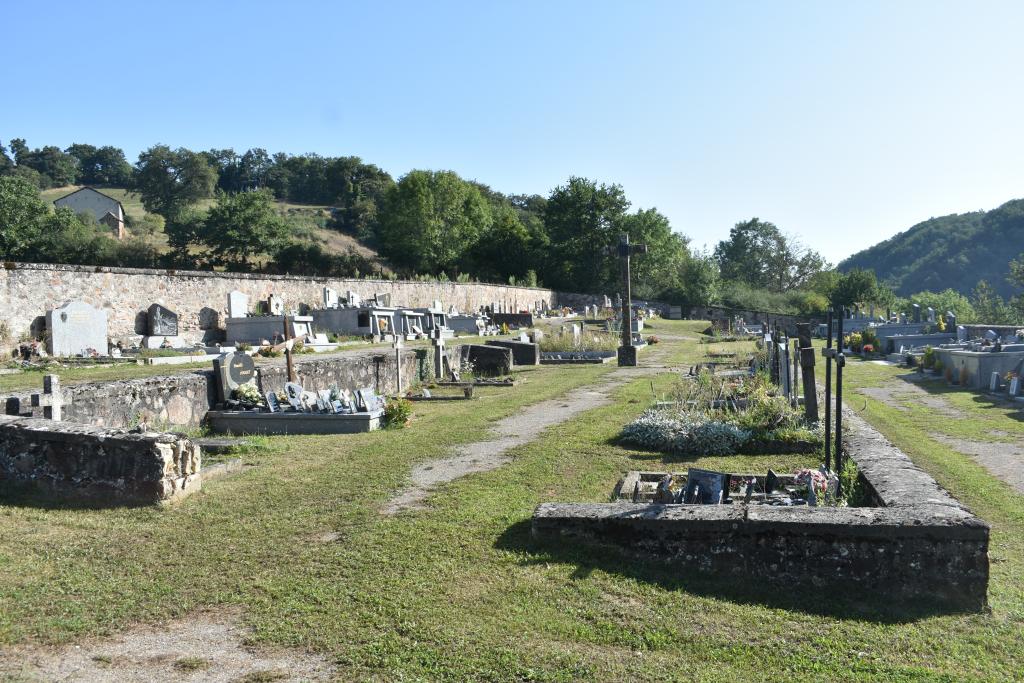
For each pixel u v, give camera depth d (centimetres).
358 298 3441
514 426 1251
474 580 549
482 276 7056
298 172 11612
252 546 635
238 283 2842
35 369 1591
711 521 559
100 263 4391
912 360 2528
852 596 523
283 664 436
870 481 686
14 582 561
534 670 424
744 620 488
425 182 7038
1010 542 677
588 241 7269
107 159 12619
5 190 4294
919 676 418
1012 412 1459
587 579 548
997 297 4250
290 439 1150
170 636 475
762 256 10406
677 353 3056
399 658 438
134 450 761
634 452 1009
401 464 948
